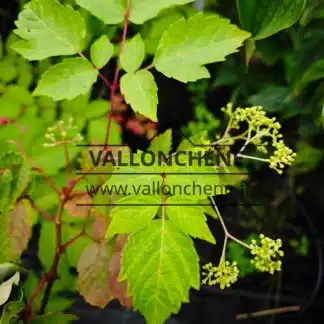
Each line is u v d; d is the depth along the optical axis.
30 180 0.30
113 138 0.36
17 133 0.36
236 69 0.44
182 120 0.51
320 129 0.41
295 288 0.53
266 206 0.50
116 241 0.30
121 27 0.39
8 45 0.40
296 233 0.52
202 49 0.27
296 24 0.39
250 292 0.51
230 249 0.48
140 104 0.27
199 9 0.43
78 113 0.37
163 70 0.27
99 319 0.51
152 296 0.25
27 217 0.30
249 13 0.30
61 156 0.36
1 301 0.28
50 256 0.36
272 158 0.29
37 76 0.41
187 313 0.51
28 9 0.28
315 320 0.52
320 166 0.47
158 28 0.36
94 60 0.28
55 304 0.37
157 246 0.25
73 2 0.37
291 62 0.40
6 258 0.29
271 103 0.40
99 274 0.29
